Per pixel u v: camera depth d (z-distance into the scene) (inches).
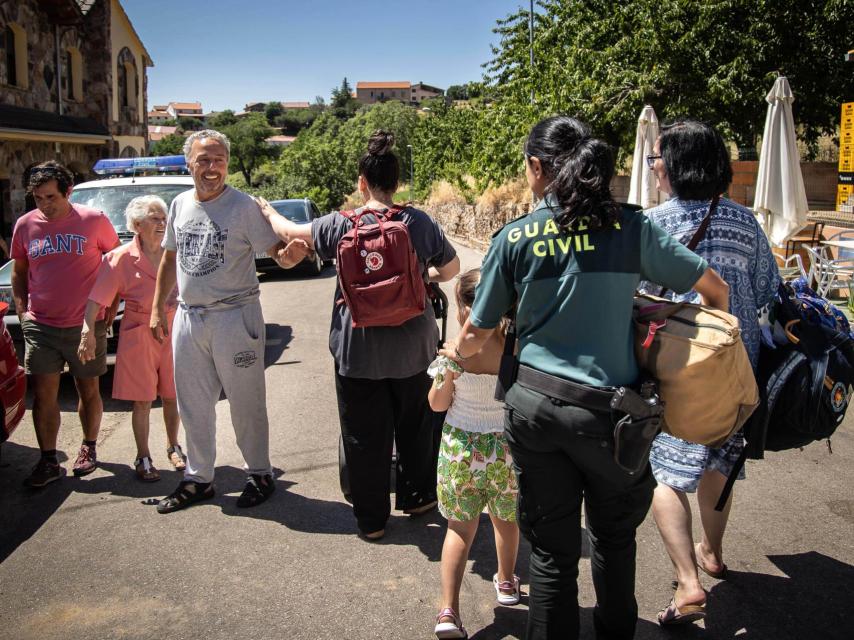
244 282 162.1
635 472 90.4
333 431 213.8
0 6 733.9
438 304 156.2
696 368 89.2
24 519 159.9
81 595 129.3
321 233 142.1
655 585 128.0
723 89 521.3
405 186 2906.0
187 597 128.1
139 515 160.9
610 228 91.2
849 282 329.7
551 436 91.0
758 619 117.0
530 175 98.6
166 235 167.0
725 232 111.2
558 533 95.7
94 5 955.3
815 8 521.7
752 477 169.8
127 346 176.6
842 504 155.7
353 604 125.2
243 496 165.0
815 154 649.6
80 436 213.9
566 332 91.1
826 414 110.3
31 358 177.0
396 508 157.9
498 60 866.8
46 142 802.2
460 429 118.6
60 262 176.9
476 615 121.9
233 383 161.6
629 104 575.8
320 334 357.1
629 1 619.5
